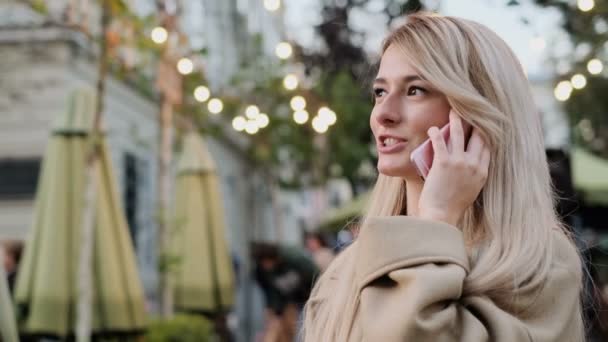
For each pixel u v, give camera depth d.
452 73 1.53
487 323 1.38
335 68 10.20
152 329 6.95
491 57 1.58
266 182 16.12
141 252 10.63
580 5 4.93
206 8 13.52
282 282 7.12
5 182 8.50
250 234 17.11
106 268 5.93
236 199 16.20
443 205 1.49
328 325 1.72
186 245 8.48
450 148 1.52
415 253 1.43
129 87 10.22
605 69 6.30
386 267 1.43
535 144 1.59
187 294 8.32
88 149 5.86
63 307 5.70
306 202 21.33
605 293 4.49
